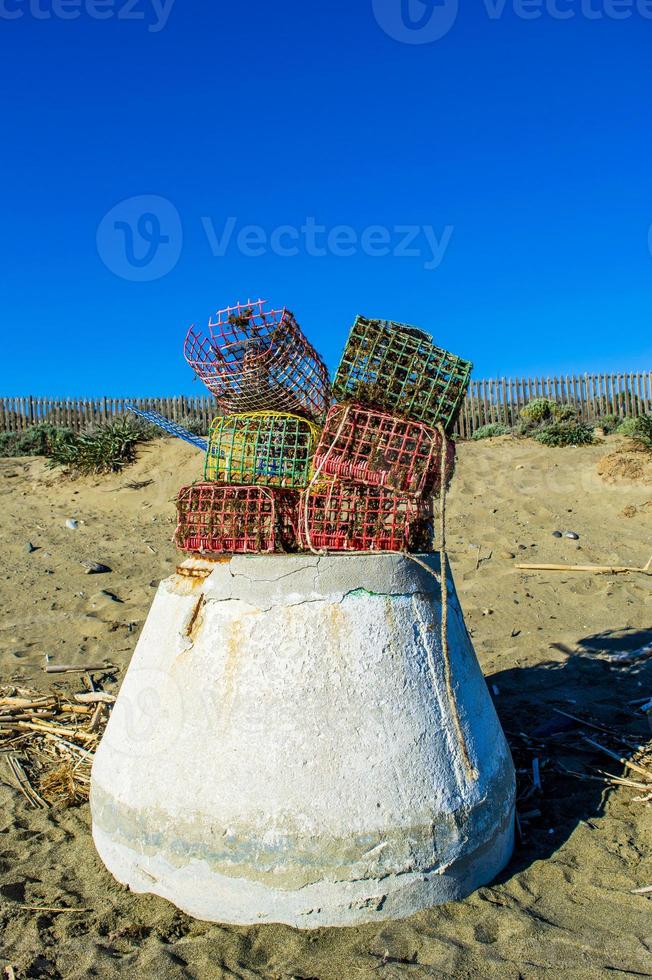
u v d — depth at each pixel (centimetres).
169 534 1008
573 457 1245
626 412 2056
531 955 263
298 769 283
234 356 363
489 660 607
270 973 257
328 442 324
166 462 1268
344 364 333
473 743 312
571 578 812
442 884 290
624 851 334
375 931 276
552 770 418
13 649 650
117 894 305
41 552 944
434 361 333
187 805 289
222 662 303
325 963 260
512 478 1174
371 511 326
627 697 524
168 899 294
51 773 430
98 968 262
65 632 690
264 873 277
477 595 766
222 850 281
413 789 288
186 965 261
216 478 379
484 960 260
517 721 488
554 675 570
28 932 282
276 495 336
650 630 659
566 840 346
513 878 313
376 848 279
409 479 316
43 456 1497
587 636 652
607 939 271
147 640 335
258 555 317
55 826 370
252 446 371
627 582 791
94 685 567
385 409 331
